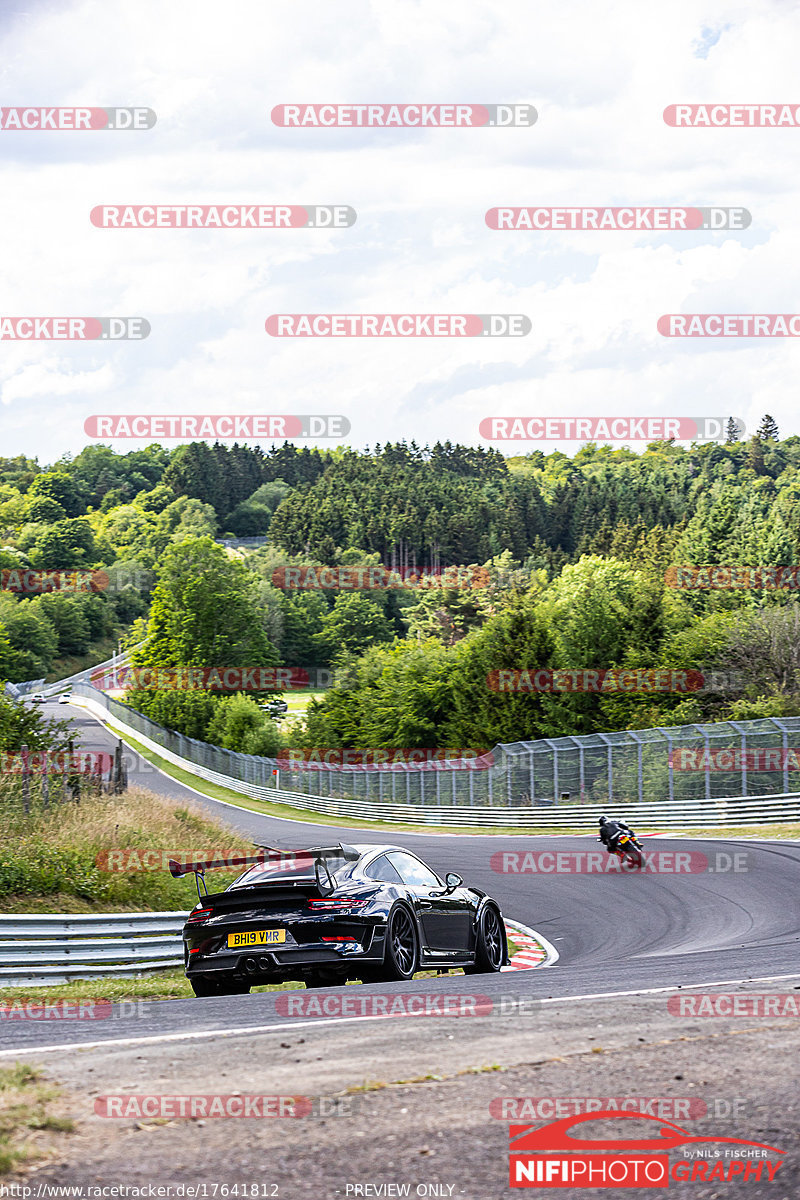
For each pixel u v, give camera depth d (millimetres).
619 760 65375
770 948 21531
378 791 92750
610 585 139375
